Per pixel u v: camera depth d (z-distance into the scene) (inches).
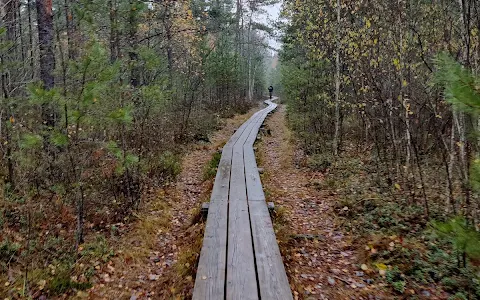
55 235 194.1
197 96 639.8
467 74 83.0
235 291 130.6
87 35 207.0
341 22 331.3
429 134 309.4
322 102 409.1
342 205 236.8
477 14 165.3
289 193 278.1
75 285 156.3
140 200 241.0
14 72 284.7
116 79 230.7
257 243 169.2
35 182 230.8
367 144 376.5
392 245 173.5
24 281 152.6
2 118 258.1
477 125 154.1
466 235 92.5
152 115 319.9
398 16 241.1
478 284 137.6
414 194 221.8
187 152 407.8
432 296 138.1
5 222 192.2
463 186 180.4
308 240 193.8
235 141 457.1
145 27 398.0
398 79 257.4
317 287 150.1
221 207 219.5
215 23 875.4
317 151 388.2
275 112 964.0
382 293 144.3
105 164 266.2
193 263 167.5
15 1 285.4
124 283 161.9
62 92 174.6
